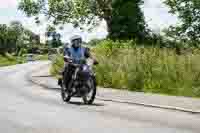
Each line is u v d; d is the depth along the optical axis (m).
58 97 17.23
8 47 119.12
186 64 20.12
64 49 15.78
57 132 9.23
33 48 149.75
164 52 22.14
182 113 12.56
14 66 59.62
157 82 19.98
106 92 19.19
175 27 46.88
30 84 25.03
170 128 9.81
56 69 33.62
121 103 15.21
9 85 24.05
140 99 16.14
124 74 21.47
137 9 53.91
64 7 53.66
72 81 15.21
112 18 53.81
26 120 10.88
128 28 53.44
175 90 19.00
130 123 10.47
